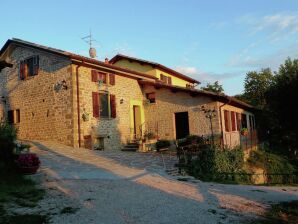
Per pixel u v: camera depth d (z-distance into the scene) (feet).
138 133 70.08
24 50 64.03
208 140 55.77
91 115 57.82
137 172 38.65
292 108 77.66
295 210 27.07
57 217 20.88
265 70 131.23
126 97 67.15
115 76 64.85
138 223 20.71
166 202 26.14
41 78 60.18
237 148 56.75
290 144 95.20
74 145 54.08
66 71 56.03
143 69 85.25
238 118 72.95
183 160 45.98
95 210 22.76
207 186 35.19
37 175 31.48
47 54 59.47
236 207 26.43
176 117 68.33
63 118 55.83
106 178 33.83
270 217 24.23
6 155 32.63
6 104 67.10
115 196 26.84
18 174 30.94
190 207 25.17
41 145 52.19
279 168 73.00
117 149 63.26
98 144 59.36
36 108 60.70
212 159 45.57
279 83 79.87
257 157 73.97
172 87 65.41
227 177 44.57
